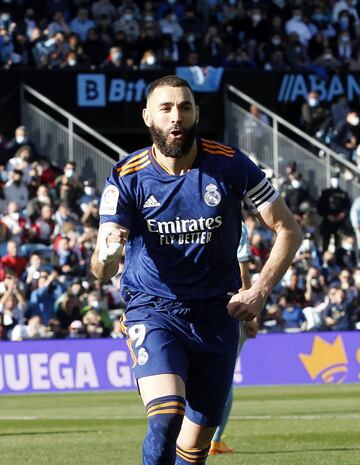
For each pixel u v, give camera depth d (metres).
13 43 48.66
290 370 38.47
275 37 53.16
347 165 47.56
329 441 20.08
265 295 10.78
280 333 38.50
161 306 11.22
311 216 46.22
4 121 47.34
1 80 47.38
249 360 38.28
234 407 28.78
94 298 37.97
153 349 10.82
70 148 46.41
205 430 11.41
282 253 10.99
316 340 38.72
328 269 43.22
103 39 50.53
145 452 10.40
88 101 48.75
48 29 49.53
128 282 11.44
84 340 36.78
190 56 50.31
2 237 40.31
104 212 11.01
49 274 38.25
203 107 50.09
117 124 49.22
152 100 10.80
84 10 50.91
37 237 41.00
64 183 43.09
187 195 10.96
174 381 10.57
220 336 11.23
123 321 11.46
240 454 17.91
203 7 54.12
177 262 11.16
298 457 17.52
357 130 51.41
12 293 37.38
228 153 11.09
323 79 51.75
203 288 11.20
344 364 38.78
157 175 10.98
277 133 49.03
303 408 28.31
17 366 36.28
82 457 18.02
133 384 37.00
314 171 48.53
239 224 11.33
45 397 34.19
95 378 36.78
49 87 48.28
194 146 11.02
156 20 52.59
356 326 40.53
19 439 21.31
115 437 21.45
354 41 55.59
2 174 43.88
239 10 54.38
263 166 49.16
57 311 37.66
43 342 36.53
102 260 10.48
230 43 52.88
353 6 57.16
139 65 50.56
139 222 11.14
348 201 45.88
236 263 11.45
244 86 50.69
